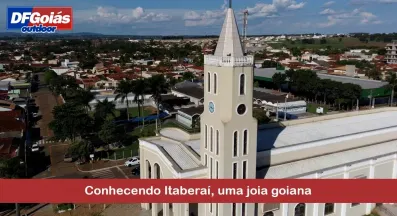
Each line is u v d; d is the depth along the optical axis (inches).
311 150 2336.4
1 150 2945.4
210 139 1895.9
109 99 5649.6
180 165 2031.3
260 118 3951.8
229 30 1756.9
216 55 1811.0
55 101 6328.7
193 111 4722.0
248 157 1881.2
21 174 2524.6
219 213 1884.8
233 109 1772.9
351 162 2247.8
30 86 7239.2
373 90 5374.0
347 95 5275.6
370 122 2864.2
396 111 3255.4
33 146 3636.8
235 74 1738.4
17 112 4288.9
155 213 2239.2
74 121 3627.0
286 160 2245.3
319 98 6274.6
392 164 2453.2
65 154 3476.9
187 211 1958.7
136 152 3511.3
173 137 2447.1
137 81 4675.2
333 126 2728.8
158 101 4650.6
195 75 7839.6
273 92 5959.6
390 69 7780.5
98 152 3528.5
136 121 4773.6
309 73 6318.9
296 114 5083.7
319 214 2137.1
